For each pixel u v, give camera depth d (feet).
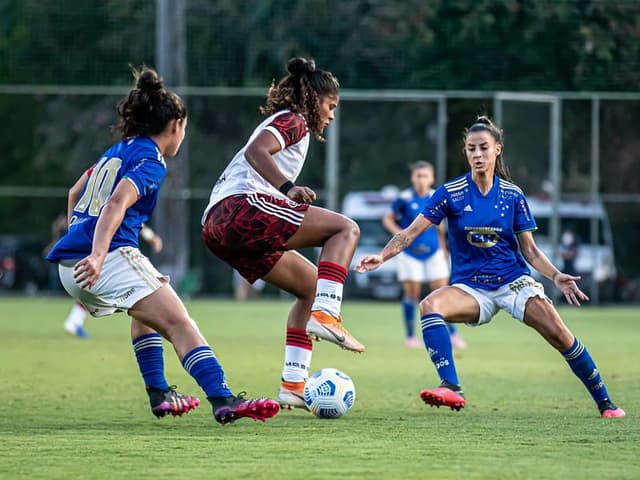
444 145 187.01
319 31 203.10
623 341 124.47
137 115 55.06
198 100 189.88
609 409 63.05
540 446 51.26
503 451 49.78
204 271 189.88
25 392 74.28
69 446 51.19
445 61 198.49
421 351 111.14
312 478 43.21
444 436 54.39
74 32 216.74
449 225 65.26
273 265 60.03
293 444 51.67
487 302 64.59
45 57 217.15
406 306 119.24
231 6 206.28
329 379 61.72
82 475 44.04
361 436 54.44
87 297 53.57
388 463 46.62
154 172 53.06
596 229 187.21
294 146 57.88
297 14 204.03
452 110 187.83
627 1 194.90
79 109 195.11
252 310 168.55
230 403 52.34
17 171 194.59
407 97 187.32
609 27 195.11
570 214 187.21
